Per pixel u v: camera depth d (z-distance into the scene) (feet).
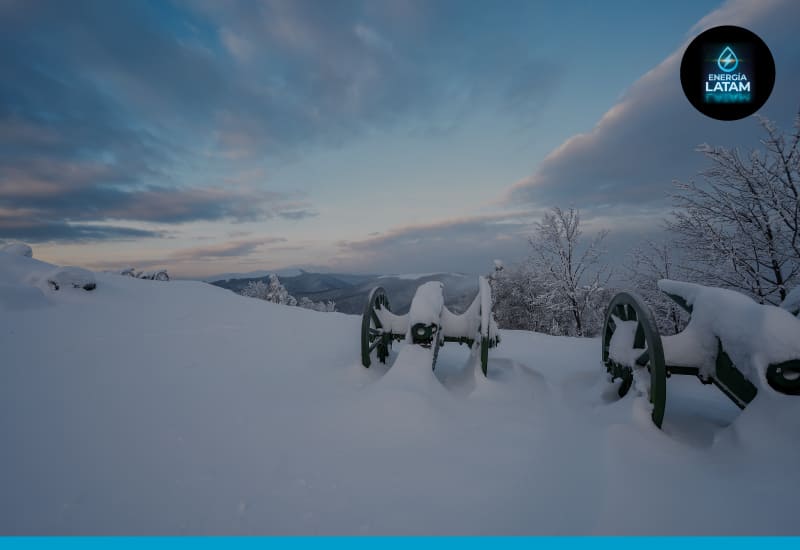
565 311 65.05
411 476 7.30
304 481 7.11
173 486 6.90
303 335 21.09
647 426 8.69
